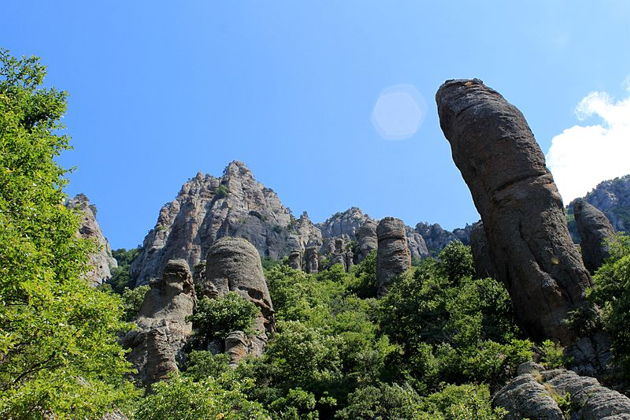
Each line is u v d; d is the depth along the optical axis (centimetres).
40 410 1265
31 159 1753
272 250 13288
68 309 1409
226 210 14050
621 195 13838
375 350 3834
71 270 1695
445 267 5519
